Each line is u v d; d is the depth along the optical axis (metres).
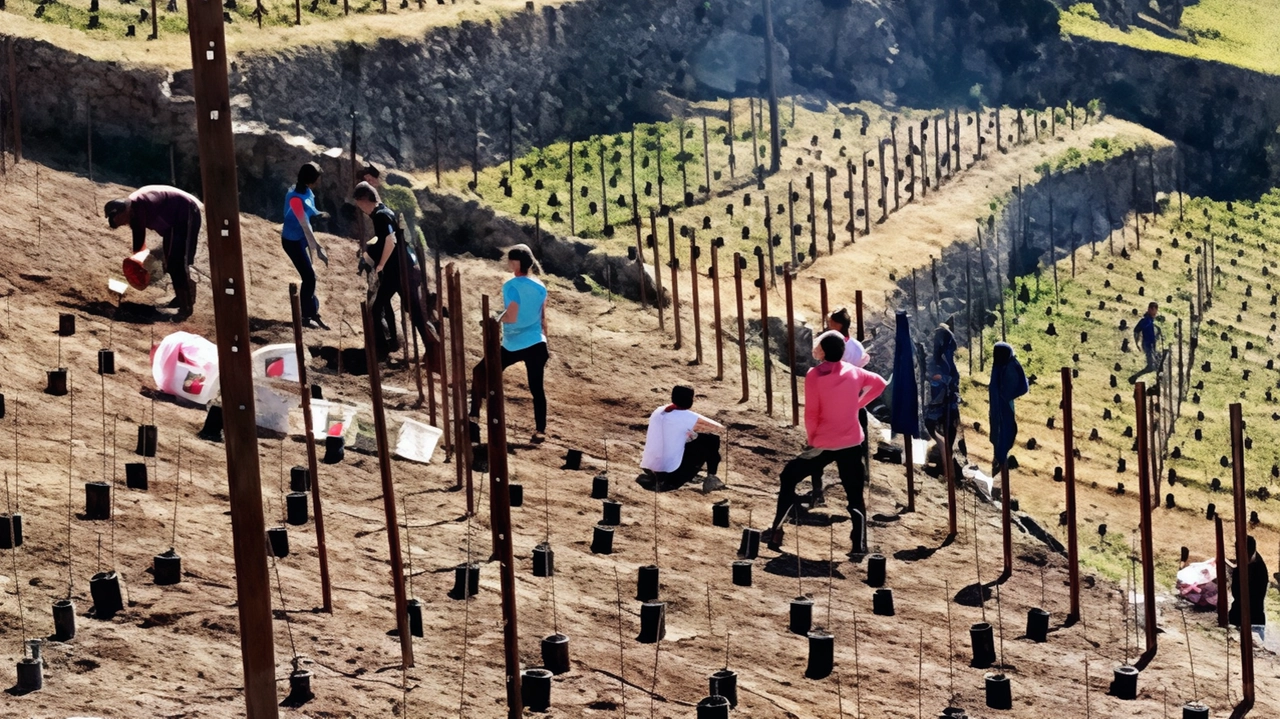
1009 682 10.44
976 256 46.72
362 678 8.76
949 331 15.83
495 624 10.24
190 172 26.41
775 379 21.98
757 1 57.06
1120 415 41.38
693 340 22.92
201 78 6.38
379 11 43.41
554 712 8.80
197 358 15.12
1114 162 57.31
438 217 26.66
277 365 15.17
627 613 11.23
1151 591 12.51
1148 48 65.44
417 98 41.78
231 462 6.68
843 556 14.23
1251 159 64.50
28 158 24.06
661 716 9.05
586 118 48.16
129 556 10.02
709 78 54.25
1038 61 64.06
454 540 12.23
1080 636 12.90
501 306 22.55
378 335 17.78
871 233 45.88
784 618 11.85
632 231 40.47
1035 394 42.31
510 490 13.83
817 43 58.34
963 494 17.52
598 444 17.16
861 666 10.84
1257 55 70.62
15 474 11.30
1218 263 54.84
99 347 16.06
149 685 8.12
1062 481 36.31
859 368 15.27
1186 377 44.62
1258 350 48.12
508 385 18.95
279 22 39.84
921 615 12.73
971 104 60.88
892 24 60.81
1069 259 52.66
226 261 6.53
